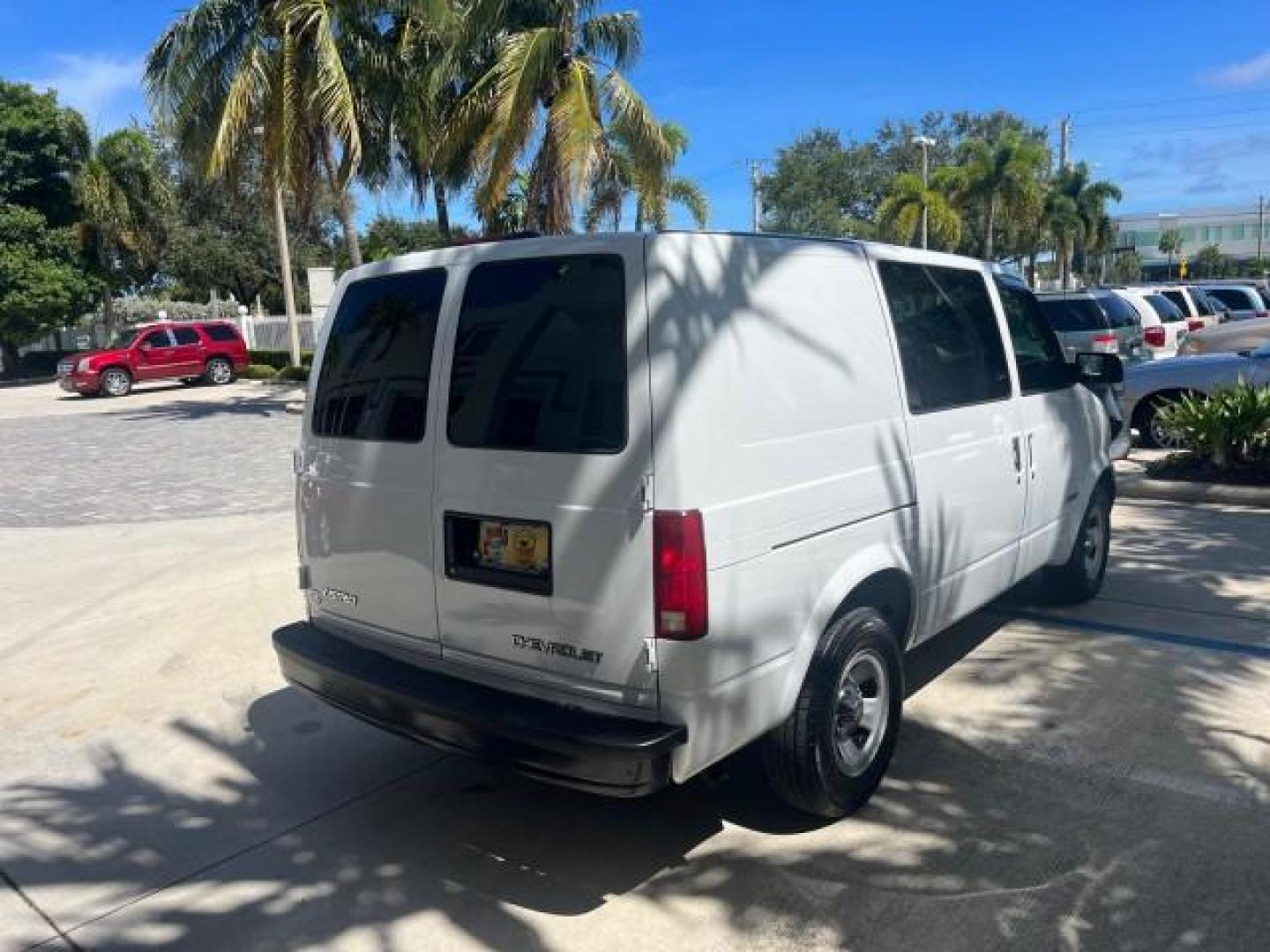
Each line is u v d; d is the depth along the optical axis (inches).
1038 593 249.0
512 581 134.5
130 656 241.0
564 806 162.7
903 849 143.9
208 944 130.4
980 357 186.2
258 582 300.4
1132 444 460.4
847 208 2193.7
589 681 129.2
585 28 722.2
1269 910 126.6
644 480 121.5
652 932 128.4
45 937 133.3
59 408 949.2
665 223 770.2
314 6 665.6
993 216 1674.5
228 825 160.6
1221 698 188.9
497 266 139.3
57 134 1316.4
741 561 126.8
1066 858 139.7
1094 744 172.7
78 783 177.0
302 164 723.4
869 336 154.4
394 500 148.1
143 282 1612.9
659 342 122.6
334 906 137.5
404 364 148.1
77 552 351.3
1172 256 4185.5
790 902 133.0
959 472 173.8
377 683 143.3
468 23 701.3
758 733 133.0
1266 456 361.4
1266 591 251.3
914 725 182.4
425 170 840.9
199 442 646.5
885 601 159.3
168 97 716.7
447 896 138.6
